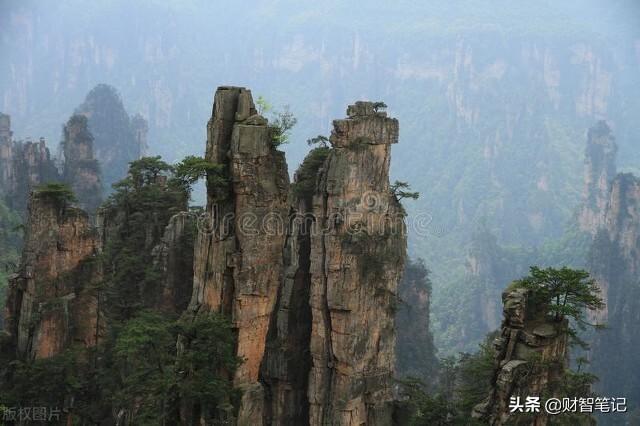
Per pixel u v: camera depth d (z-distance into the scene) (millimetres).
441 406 78500
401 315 168375
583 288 70938
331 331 84375
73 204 97500
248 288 73062
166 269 93688
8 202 186000
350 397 83375
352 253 83000
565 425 67562
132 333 75125
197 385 68062
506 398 67938
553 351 69500
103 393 79250
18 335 82938
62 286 83562
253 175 72875
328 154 88625
